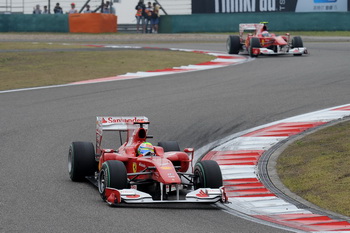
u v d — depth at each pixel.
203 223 30.64
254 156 46.94
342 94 69.94
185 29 166.50
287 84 78.38
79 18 171.12
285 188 38.94
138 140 38.34
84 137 52.97
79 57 110.62
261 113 61.44
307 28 157.50
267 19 159.12
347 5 158.75
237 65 99.69
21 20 172.88
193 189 36.84
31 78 88.31
